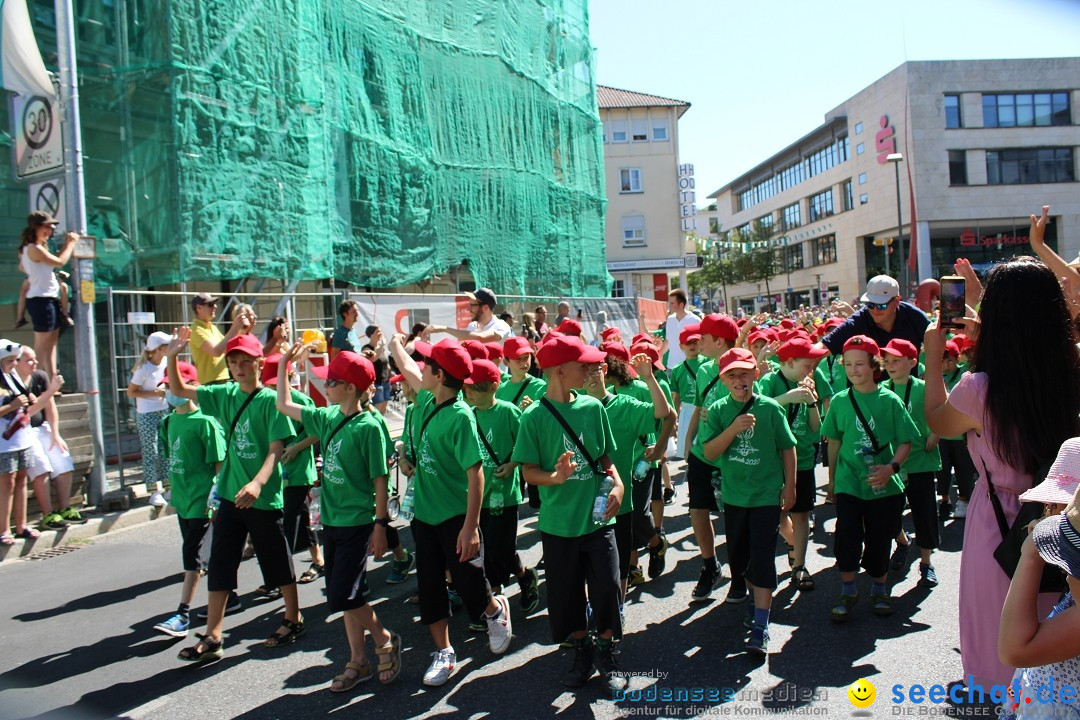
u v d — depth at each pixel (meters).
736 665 4.41
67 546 7.64
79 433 9.13
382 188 14.29
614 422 4.95
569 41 22.33
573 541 4.12
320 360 10.16
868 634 4.79
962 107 48.22
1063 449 1.99
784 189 67.44
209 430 5.24
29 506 8.18
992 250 49.47
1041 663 1.85
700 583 5.52
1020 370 2.58
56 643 5.21
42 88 8.79
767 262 63.56
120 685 4.50
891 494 5.07
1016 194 48.31
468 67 17.11
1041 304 2.58
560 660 4.58
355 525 4.35
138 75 10.52
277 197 11.74
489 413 5.09
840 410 5.25
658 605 5.46
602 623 4.13
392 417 13.03
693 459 5.64
